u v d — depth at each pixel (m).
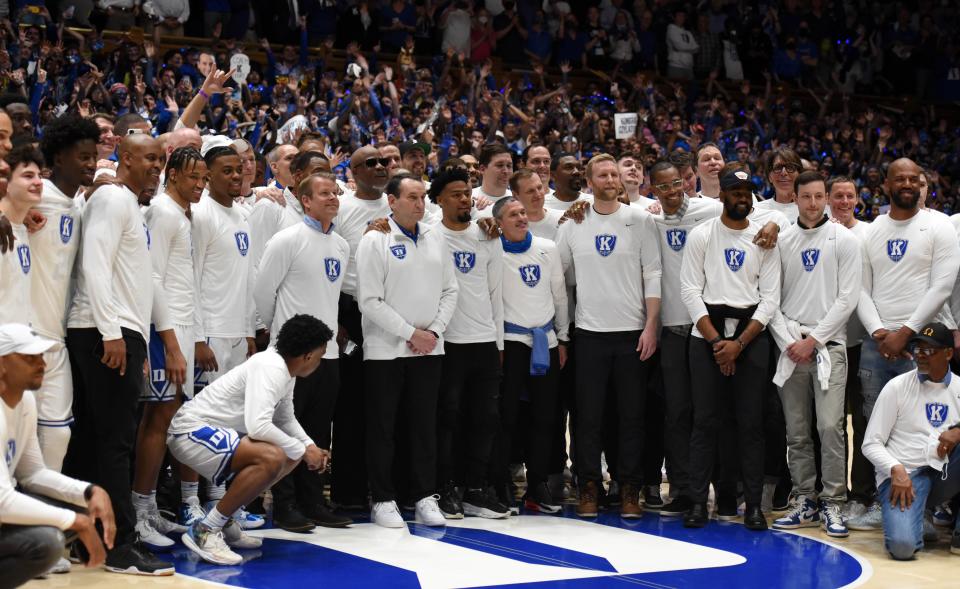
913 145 16.81
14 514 3.69
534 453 6.35
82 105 10.38
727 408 6.19
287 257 5.62
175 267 5.25
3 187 4.21
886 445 5.69
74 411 4.96
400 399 6.17
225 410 5.13
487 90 14.01
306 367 5.14
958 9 19.06
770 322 6.06
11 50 11.27
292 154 6.50
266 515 6.01
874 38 18.67
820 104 17.17
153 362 5.11
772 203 6.62
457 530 5.79
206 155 5.62
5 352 3.73
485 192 6.84
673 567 5.12
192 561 4.98
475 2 16.02
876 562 5.32
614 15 16.89
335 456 6.16
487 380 6.12
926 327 5.66
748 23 17.59
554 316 6.39
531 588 4.68
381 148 6.72
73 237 4.72
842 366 6.00
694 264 6.07
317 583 4.66
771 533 5.89
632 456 6.23
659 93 15.98
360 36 14.87
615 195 6.25
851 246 5.99
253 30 14.44
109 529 3.96
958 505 5.77
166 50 13.46
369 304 5.79
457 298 6.05
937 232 6.02
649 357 6.24
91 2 13.16
